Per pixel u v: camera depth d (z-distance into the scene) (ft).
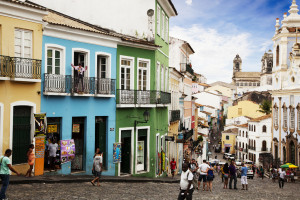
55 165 55.62
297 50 153.99
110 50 64.75
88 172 61.00
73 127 59.36
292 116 155.74
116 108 66.39
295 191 79.30
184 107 137.90
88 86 59.82
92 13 72.49
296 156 149.38
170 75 101.45
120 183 59.00
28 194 39.68
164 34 87.25
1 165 35.01
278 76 171.32
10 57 47.50
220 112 403.75
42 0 66.90
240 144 263.70
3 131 47.57
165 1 82.94
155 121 76.79
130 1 75.82
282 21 168.66
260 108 305.12
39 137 52.03
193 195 54.49
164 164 82.89
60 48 55.72
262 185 95.91
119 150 66.54
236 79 534.37
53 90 54.08
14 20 48.19
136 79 70.74
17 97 49.34
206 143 217.15
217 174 156.15
